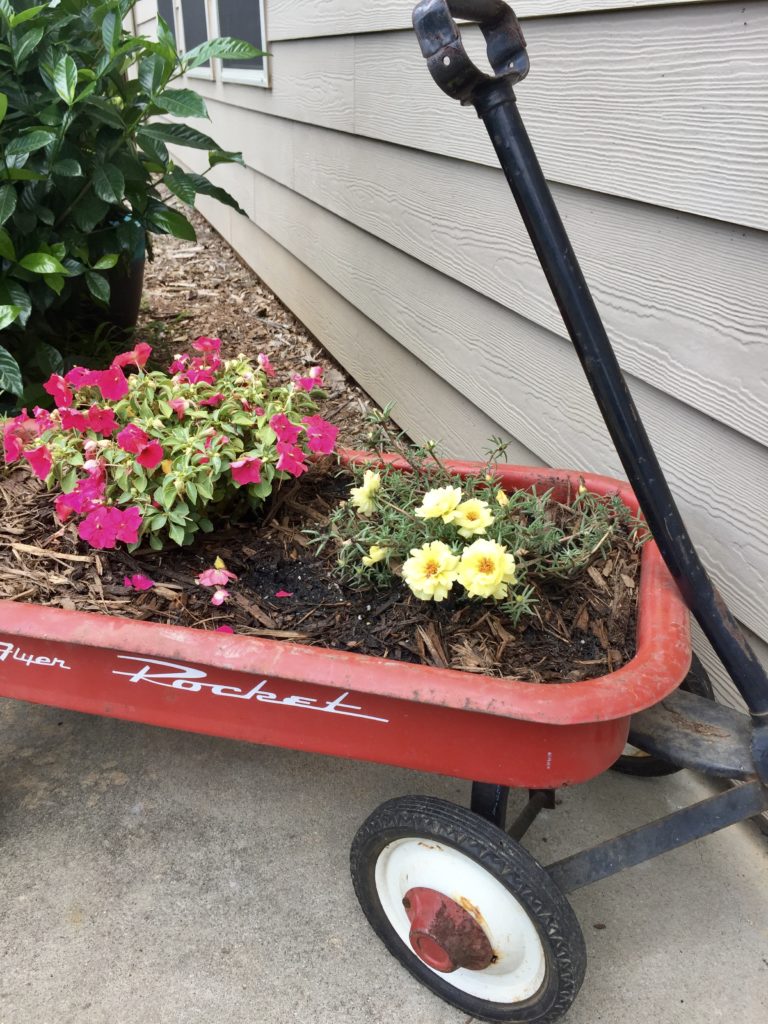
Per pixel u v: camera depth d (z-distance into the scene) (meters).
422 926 1.14
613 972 1.29
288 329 3.59
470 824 1.06
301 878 1.44
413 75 2.06
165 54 2.14
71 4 2.31
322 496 1.61
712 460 1.37
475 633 1.22
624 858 1.09
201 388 1.57
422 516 1.29
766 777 1.04
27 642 1.13
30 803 1.56
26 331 2.39
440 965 1.16
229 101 4.24
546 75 1.55
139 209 2.38
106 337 2.72
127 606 1.29
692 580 1.03
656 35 1.28
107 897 1.39
